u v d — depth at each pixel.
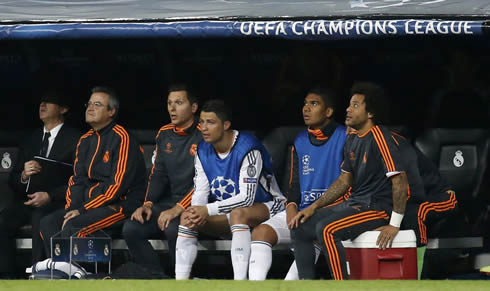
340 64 29.48
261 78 30.05
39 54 31.27
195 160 26.91
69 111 31.41
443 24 25.16
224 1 27.83
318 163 26.48
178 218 26.69
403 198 23.95
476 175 28.97
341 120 29.50
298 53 29.27
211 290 22.05
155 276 25.81
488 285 22.38
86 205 27.55
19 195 30.92
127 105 30.89
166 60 30.61
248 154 26.17
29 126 31.61
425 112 29.64
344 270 24.00
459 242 27.23
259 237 25.56
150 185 27.97
